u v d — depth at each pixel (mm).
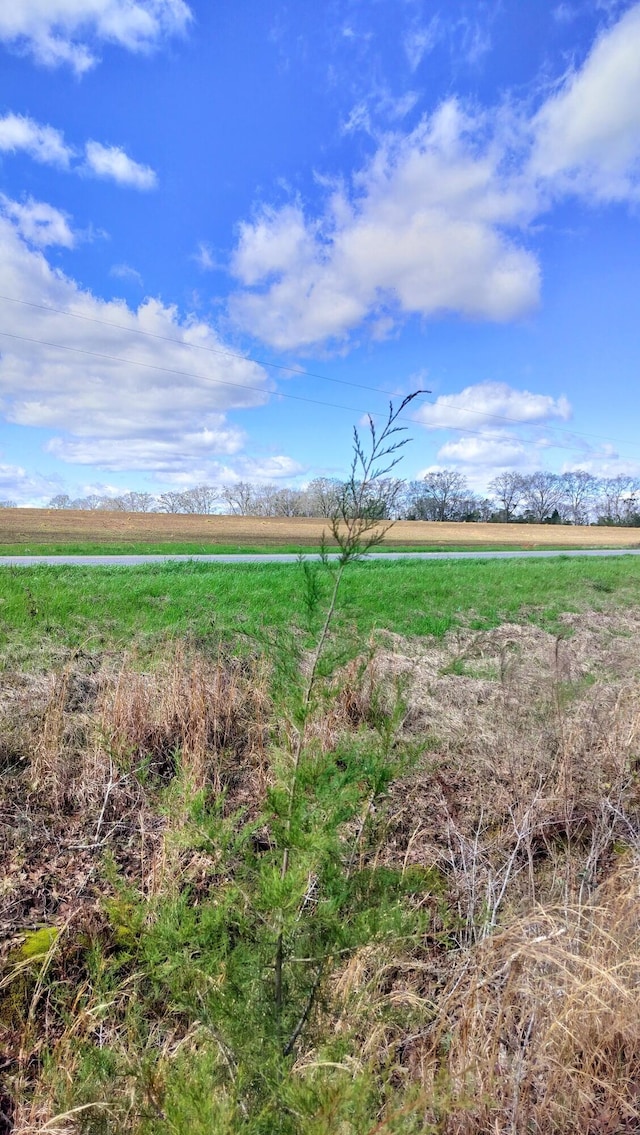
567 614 12070
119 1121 1896
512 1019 2357
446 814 4121
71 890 3336
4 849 3598
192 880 2904
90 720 5023
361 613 9531
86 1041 2215
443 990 2629
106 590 9859
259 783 4336
